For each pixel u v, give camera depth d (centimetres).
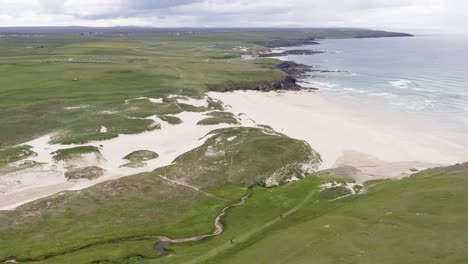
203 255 4244
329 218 4728
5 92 10862
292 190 6034
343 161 7575
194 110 10000
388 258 3591
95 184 6091
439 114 11044
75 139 7669
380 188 5862
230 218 5200
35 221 4988
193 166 6812
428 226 4125
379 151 8131
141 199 5650
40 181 6228
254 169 6744
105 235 4731
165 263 4078
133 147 7669
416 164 7400
